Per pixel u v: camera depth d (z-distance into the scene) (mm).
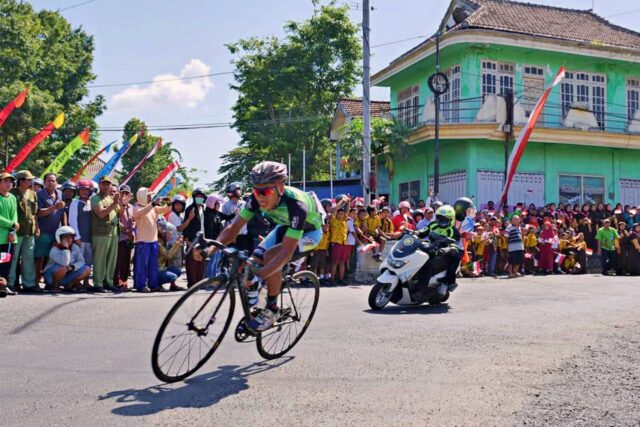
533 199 21906
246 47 36375
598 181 23000
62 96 33844
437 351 5684
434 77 20062
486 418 3834
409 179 24250
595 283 12938
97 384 4449
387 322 7312
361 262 12797
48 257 9602
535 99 22297
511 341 6188
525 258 15742
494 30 20828
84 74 35062
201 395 4230
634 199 23531
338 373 4848
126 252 10539
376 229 13094
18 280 9125
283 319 5387
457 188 21656
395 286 8531
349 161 22234
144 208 9898
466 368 5051
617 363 5250
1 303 7668
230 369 4945
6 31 27984
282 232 5121
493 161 21375
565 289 11484
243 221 5008
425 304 9242
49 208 9352
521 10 24484
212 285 4699
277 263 4676
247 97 36906
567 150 22484
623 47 22719
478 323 7305
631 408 4051
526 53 22188
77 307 7645
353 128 21844
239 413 3859
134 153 45625
